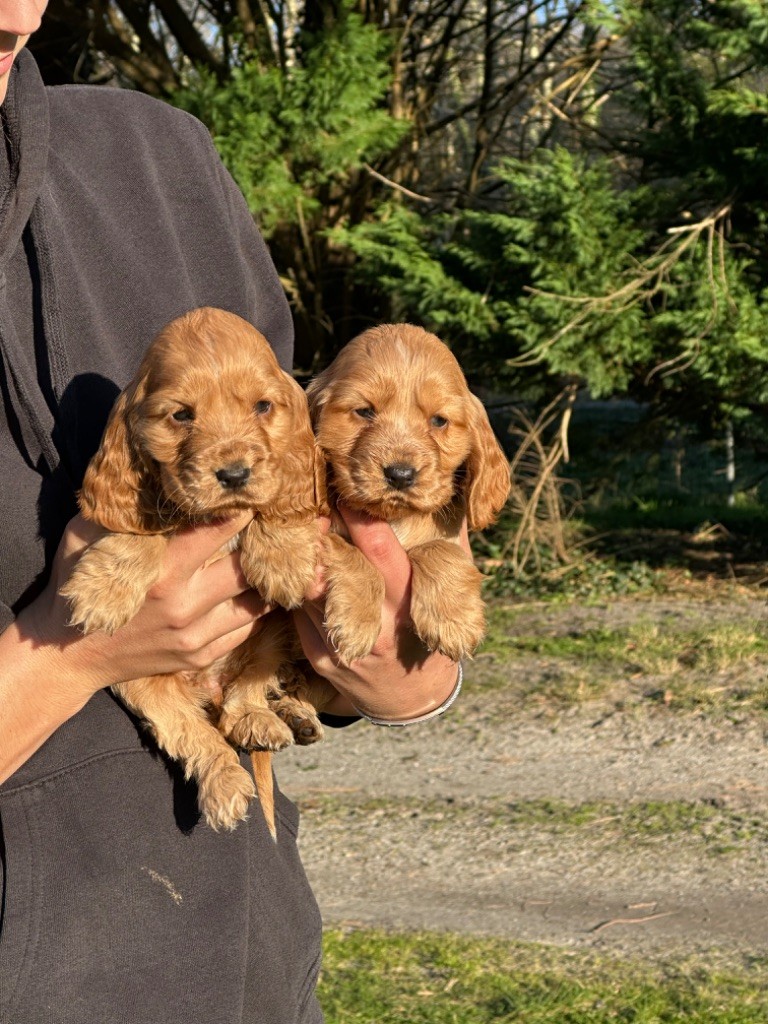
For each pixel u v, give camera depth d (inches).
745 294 151.9
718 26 151.4
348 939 75.7
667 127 160.6
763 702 118.1
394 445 36.8
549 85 212.1
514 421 200.8
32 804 27.9
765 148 147.6
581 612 156.9
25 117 29.0
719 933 75.2
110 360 31.1
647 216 156.6
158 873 28.6
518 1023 62.9
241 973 28.4
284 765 113.6
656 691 123.8
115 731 29.2
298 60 180.7
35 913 27.3
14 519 28.7
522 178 152.9
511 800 100.4
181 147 34.1
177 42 187.0
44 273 29.6
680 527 201.9
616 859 87.7
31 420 28.9
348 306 192.9
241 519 29.7
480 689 128.8
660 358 156.6
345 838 94.7
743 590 164.4
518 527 182.2
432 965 71.4
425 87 197.2
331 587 33.2
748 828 91.2
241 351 31.4
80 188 31.6
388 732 120.3
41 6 27.4
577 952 73.1
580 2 178.1
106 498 29.9
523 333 153.3
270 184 153.9
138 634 28.4
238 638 31.4
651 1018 63.1
